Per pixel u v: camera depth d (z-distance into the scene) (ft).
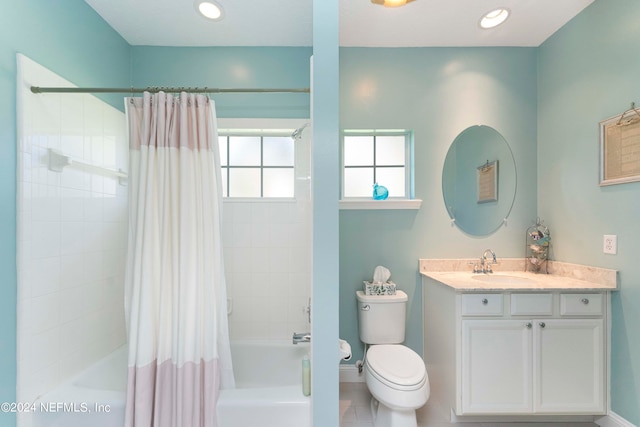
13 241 4.09
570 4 5.94
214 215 4.66
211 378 4.32
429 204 7.37
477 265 7.14
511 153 7.38
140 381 4.18
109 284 5.88
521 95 7.38
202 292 4.47
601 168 5.69
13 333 4.07
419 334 7.27
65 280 4.86
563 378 5.38
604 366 5.40
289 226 7.05
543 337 5.40
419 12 6.15
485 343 5.41
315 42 3.82
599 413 5.38
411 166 7.50
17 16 4.15
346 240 7.34
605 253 5.64
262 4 5.60
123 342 6.23
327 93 3.82
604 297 5.45
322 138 3.81
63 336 4.81
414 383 4.89
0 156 3.93
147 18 5.95
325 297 3.76
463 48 7.37
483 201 7.39
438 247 7.36
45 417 4.27
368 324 6.60
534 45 7.34
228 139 7.45
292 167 7.50
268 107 6.89
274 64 6.92
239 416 4.25
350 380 7.18
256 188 7.48
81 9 5.34
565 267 6.48
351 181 7.70
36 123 4.38
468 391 5.39
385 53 7.36
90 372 5.19
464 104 7.37
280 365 6.44
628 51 5.23
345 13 6.17
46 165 4.54
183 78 6.86
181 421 4.20
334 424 3.69
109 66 6.09
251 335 6.94
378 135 7.68
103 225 5.75
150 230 4.39
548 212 7.07
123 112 6.45
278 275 7.01
